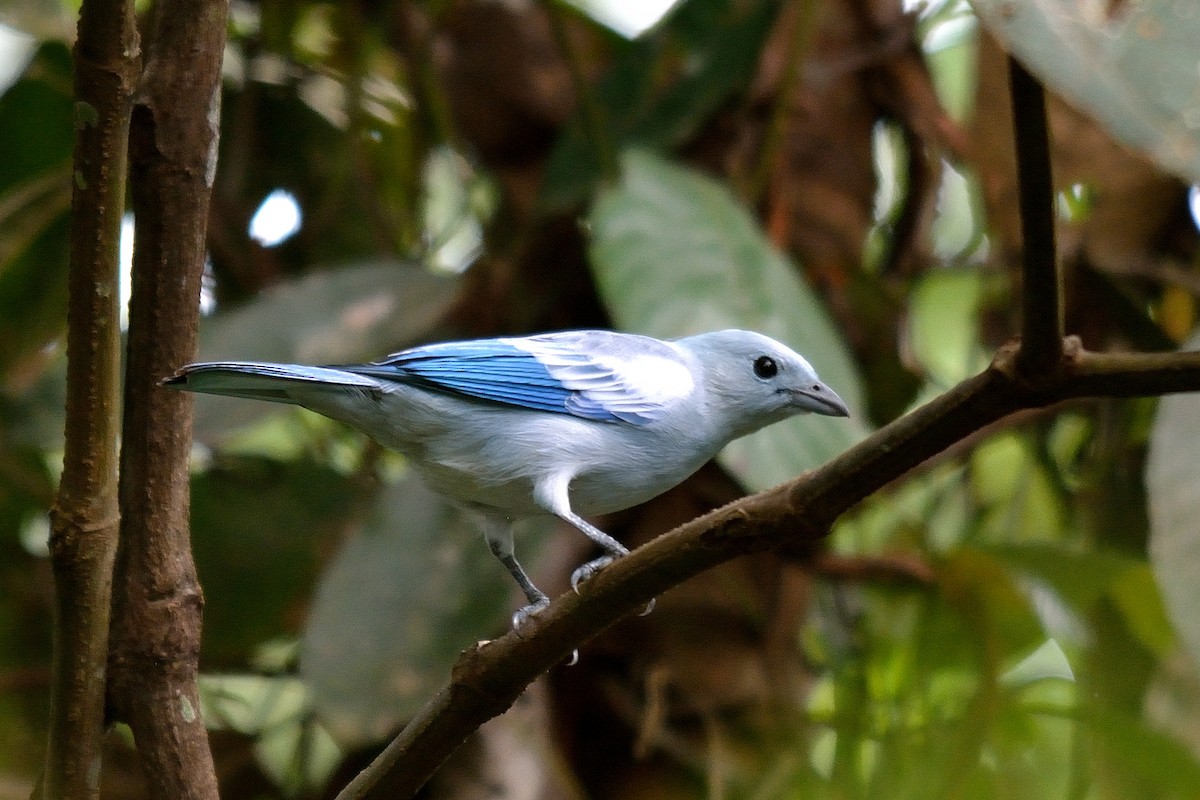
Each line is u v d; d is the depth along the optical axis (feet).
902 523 37.88
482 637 29.35
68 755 18.54
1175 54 14.12
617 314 29.84
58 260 36.37
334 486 36.50
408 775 19.83
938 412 16.19
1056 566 30.73
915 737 31.81
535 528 31.09
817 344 31.19
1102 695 30.99
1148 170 34.17
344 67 40.68
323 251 40.01
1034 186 14.82
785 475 30.09
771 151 34.65
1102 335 37.37
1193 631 22.29
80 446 18.04
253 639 34.94
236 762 34.76
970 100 35.22
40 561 35.70
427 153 40.45
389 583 29.99
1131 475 35.76
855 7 38.01
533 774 30.22
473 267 37.58
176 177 18.56
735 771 31.91
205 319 33.58
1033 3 14.55
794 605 33.40
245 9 41.22
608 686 32.86
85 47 16.98
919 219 38.40
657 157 32.94
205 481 35.83
